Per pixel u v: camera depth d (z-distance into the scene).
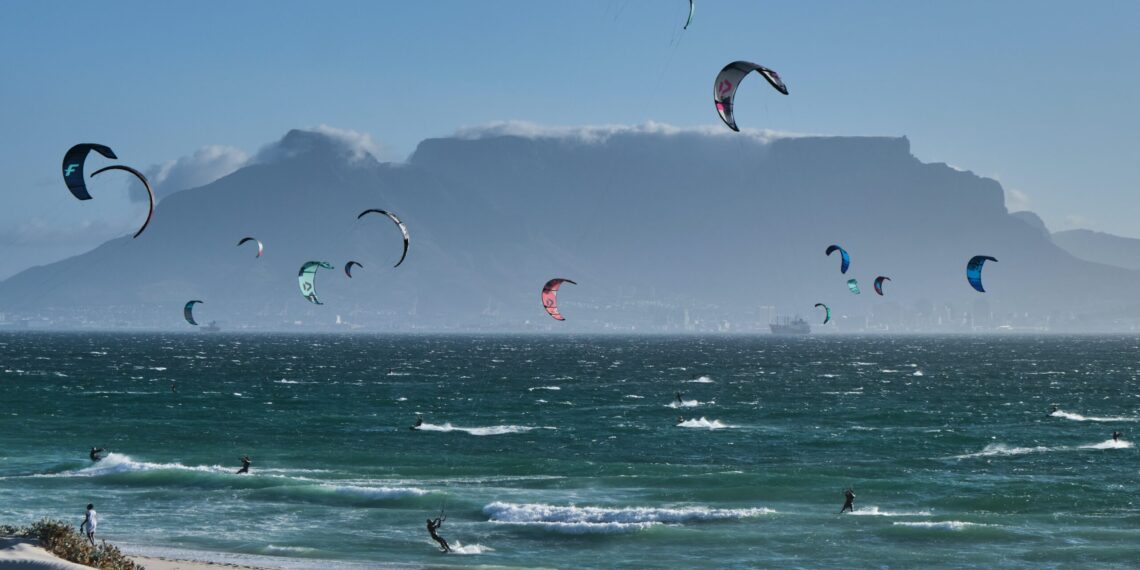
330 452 73.88
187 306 61.38
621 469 65.19
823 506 52.66
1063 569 40.31
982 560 41.50
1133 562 41.19
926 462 70.69
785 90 28.95
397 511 50.69
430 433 87.31
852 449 77.88
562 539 45.06
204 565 37.56
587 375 183.25
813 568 40.50
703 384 157.25
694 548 43.53
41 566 28.09
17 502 52.28
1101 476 63.53
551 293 45.69
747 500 54.22
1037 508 52.94
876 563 41.16
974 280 46.66
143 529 46.41
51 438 79.62
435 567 39.97
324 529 46.72
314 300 42.69
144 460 68.38
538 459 70.50
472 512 50.22
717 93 29.92
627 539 44.97
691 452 76.56
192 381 156.50
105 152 24.95
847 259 51.91
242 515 49.62
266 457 70.88
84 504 52.00
